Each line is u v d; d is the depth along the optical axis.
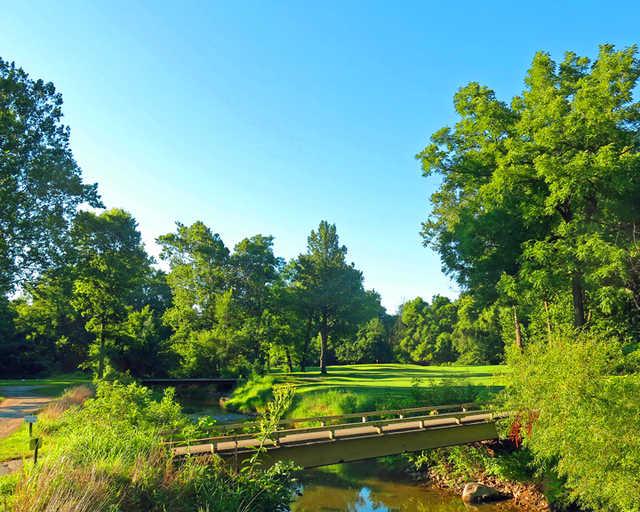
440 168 31.34
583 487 14.20
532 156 25.70
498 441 22.62
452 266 30.72
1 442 16.17
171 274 64.62
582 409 14.11
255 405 38.97
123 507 9.59
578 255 22.27
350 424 18.28
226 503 11.54
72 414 16.50
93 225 46.41
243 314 62.03
